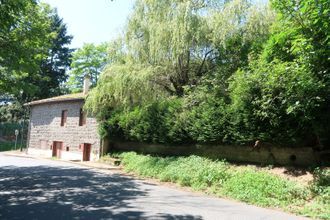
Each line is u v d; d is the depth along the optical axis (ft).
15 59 47.16
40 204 32.37
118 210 30.14
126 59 64.18
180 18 57.41
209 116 52.34
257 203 35.35
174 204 33.73
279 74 38.88
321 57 37.19
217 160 51.29
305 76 36.09
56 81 163.22
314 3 34.91
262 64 44.04
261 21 56.90
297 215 30.42
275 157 45.75
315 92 36.76
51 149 100.27
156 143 67.62
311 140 42.65
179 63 62.44
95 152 82.64
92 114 81.51
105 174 58.85
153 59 62.08
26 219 26.23
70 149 92.17
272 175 41.63
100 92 67.26
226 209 31.91
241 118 46.83
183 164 53.36
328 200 32.81
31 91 55.72
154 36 59.77
